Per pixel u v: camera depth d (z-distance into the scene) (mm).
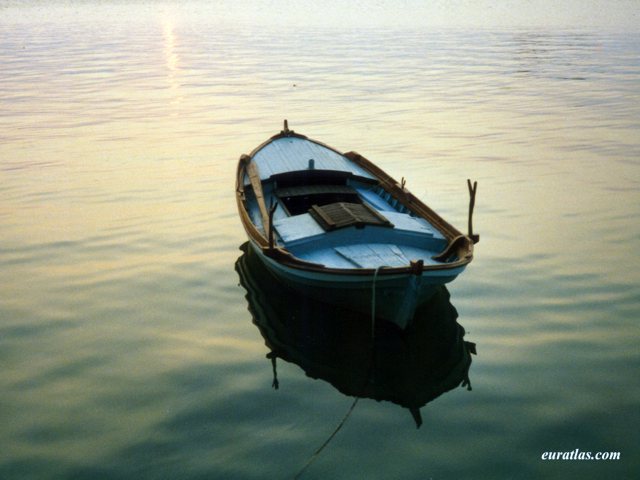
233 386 10016
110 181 20859
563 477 7938
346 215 12594
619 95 34594
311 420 9172
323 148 17594
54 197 19312
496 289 13078
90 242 15922
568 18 84562
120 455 8430
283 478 8031
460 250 11891
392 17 89562
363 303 11188
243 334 11609
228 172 21859
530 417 9094
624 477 7918
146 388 9938
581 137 26016
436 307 12414
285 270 11570
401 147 24844
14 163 22875
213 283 13680
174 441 8703
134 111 31781
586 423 8922
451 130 27469
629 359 10406
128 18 91250
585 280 13328
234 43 60250
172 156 23844
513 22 79438
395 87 37875
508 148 24531
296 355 10969
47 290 13359
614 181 20141
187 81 40406
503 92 36094
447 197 18969
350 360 10852
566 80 39688
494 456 8359
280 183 15422
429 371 10445
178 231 16656
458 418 9141
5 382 10062
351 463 8281
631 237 15586
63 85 38938
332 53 52312
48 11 103625
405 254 12227
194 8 114438
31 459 8352
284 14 98125
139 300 12930
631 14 89875
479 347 10945
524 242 15445
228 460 8344
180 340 11398
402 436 8797
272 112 31297
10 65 47031
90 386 9992
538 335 11266
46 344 11242
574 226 16422
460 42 59250
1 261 14805
